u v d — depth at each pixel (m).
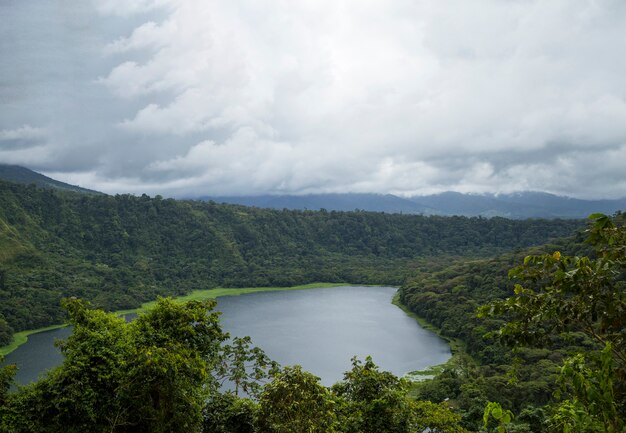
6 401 16.09
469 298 92.75
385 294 138.88
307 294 140.25
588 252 80.88
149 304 119.94
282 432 14.05
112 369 16.66
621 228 7.14
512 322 7.69
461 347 73.62
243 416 20.66
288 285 155.25
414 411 21.06
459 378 49.88
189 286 145.12
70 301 18.09
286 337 83.69
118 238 167.25
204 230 187.00
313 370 64.44
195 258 172.50
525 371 47.91
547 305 7.33
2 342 79.69
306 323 96.50
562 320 7.19
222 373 25.25
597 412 5.31
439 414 21.47
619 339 6.81
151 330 19.00
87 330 17.16
